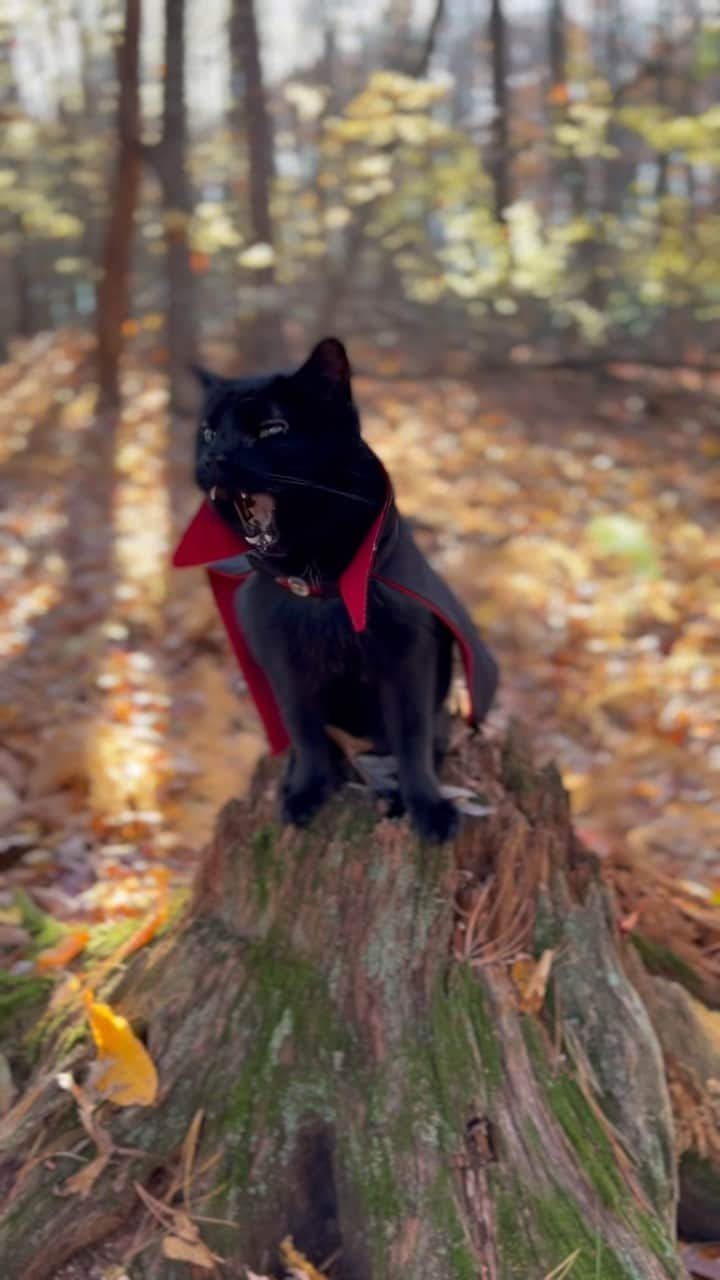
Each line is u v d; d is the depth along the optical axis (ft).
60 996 9.78
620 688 21.29
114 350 42.47
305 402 7.83
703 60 42.75
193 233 39.78
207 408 8.41
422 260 51.98
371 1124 8.38
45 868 14.35
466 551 27.78
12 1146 8.43
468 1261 7.80
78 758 16.87
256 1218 8.31
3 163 56.39
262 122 42.98
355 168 41.96
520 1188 8.13
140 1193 8.22
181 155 40.16
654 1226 8.16
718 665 22.57
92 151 55.26
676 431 44.98
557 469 37.19
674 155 53.83
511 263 41.29
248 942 9.25
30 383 48.62
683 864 16.14
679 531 31.01
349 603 7.58
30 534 29.12
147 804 16.29
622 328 57.62
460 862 9.27
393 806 9.30
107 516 30.63
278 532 8.03
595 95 42.63
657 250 44.24
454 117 78.74
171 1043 8.83
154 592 24.50
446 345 56.18
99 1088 8.49
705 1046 10.02
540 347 57.16
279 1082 8.62
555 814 9.87
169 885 13.80
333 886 8.99
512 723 11.06
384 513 7.79
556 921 9.21
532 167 59.00
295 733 9.36
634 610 25.04
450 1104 8.39
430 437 40.42
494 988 8.84
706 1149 9.56
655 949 11.18
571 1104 8.55
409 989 8.75
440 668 9.62
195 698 20.03
